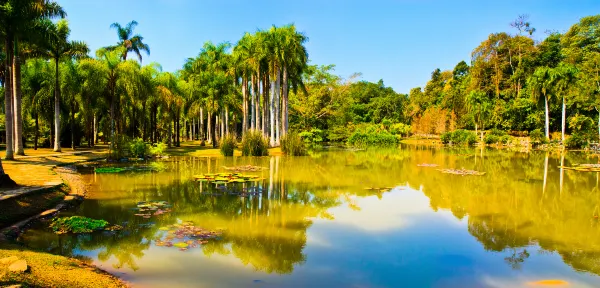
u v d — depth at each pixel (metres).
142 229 8.21
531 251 7.10
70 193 11.35
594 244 7.51
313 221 9.12
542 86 41.84
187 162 22.47
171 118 39.47
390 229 8.48
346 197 12.09
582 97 38.41
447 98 62.09
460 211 10.27
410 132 69.00
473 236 8.01
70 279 5.07
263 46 31.64
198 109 42.03
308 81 52.12
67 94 28.83
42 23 20.86
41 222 8.60
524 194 12.72
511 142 43.44
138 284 5.46
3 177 10.57
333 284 5.55
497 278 5.86
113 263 6.29
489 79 59.72
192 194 12.16
